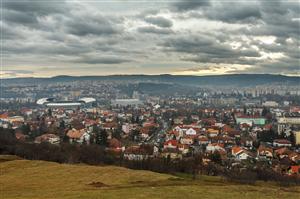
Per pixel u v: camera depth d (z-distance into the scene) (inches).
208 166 5684.1
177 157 6796.3
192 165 5521.7
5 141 6633.9
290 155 7598.4
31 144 6801.2
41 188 2768.2
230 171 5472.4
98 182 2827.3
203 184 2783.0
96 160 5703.7
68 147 6717.5
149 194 2289.6
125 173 3164.4
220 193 2361.0
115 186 2669.8
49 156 5684.1
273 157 7751.0
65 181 2984.7
